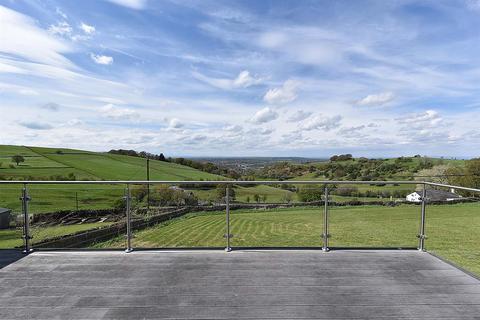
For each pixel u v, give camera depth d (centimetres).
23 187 333
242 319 192
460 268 281
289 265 287
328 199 356
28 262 296
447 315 198
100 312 201
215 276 261
